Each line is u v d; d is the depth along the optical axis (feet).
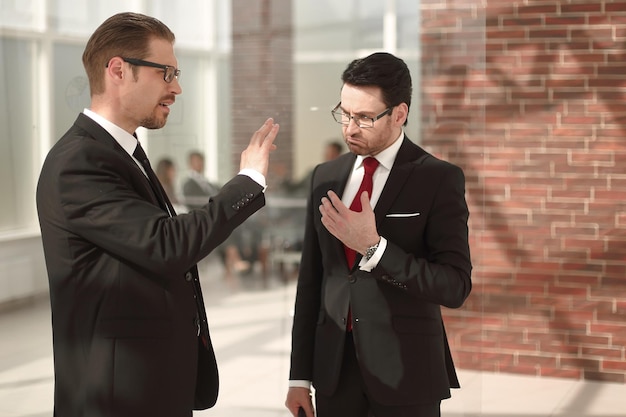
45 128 11.96
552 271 14.70
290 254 19.48
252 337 15.52
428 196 6.39
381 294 6.42
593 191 14.49
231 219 5.86
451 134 11.41
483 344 15.05
